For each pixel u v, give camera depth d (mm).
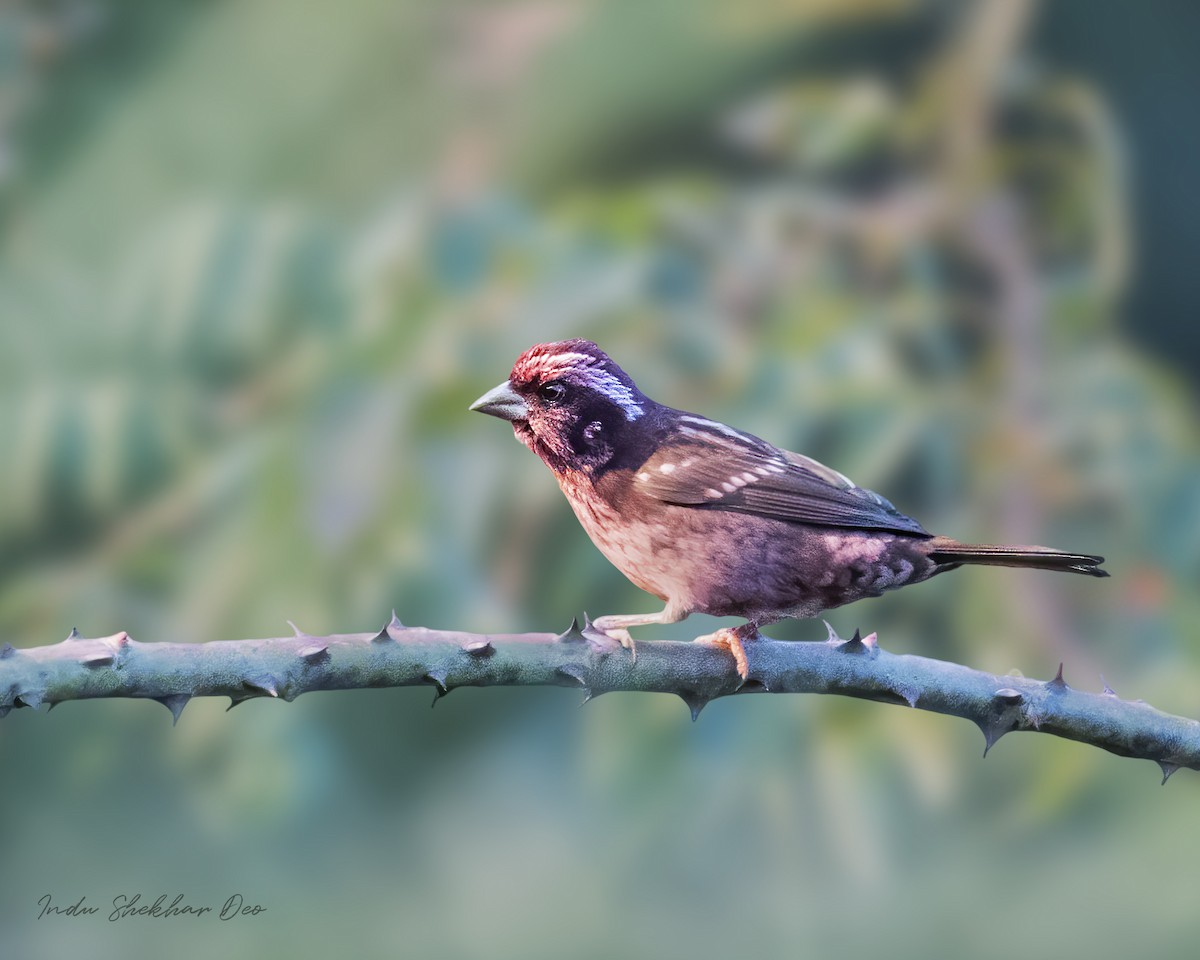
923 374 10938
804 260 10930
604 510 8508
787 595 8422
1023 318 11312
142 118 11977
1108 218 12031
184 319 10156
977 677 6855
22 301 10578
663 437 8516
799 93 12109
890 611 9977
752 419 9883
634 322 10172
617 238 10500
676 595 8531
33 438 9898
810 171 12047
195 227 10242
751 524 8258
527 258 10242
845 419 9961
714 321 10398
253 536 9281
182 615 9180
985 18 12383
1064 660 9648
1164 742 6824
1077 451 10461
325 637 5980
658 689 6695
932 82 12422
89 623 9539
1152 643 9758
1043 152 12258
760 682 6727
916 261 11281
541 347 8602
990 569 9906
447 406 9641
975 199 11836
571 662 6387
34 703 5535
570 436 8484
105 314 10500
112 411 9945
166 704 5746
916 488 10141
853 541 8234
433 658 6082
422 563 9219
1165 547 10148
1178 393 10906
